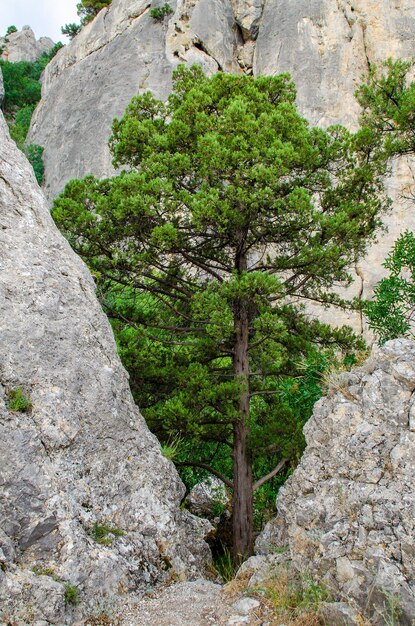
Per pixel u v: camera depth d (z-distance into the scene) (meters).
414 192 19.98
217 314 8.84
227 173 9.62
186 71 12.20
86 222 9.95
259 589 5.77
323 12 26.05
